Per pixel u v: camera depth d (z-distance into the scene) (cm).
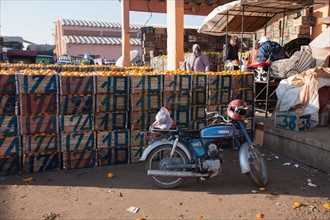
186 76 593
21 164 512
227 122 475
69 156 536
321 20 845
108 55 4691
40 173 520
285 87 710
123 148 568
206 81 614
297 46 979
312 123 645
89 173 522
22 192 441
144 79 563
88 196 431
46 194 436
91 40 4678
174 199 425
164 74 583
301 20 1027
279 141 627
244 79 646
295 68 796
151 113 576
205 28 1109
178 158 462
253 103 664
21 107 500
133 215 379
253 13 1009
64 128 527
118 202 414
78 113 533
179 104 595
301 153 573
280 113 642
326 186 470
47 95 514
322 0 949
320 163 534
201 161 453
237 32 1184
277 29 1220
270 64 783
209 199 426
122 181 488
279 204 411
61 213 382
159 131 455
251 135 681
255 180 459
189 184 479
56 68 1096
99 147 552
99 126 547
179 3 975
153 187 465
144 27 1792
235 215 381
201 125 622
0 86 487
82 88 528
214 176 467
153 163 562
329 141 524
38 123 512
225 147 668
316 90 650
